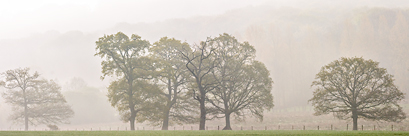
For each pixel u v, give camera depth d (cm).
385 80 4738
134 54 4975
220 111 5228
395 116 4612
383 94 4700
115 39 4888
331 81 4956
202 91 4534
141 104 4897
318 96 4975
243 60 5431
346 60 4875
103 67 4803
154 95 4900
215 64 5166
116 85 4856
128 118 4956
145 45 4934
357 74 4838
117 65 4847
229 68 5144
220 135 1864
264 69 5222
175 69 5231
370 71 4784
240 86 5194
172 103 5241
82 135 1923
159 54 5366
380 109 4731
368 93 4831
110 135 1931
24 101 6694
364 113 4825
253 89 5219
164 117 4888
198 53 5347
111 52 4788
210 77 5244
